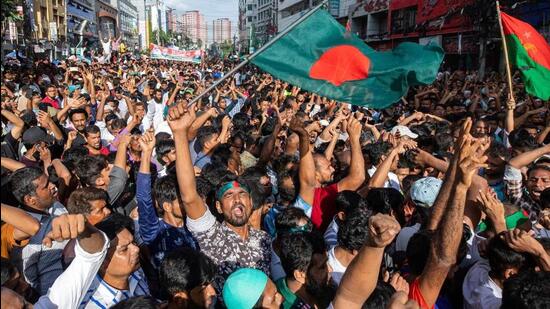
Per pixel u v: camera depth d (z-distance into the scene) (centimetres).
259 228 408
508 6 1809
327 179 463
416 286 271
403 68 377
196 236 340
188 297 273
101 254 245
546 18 1839
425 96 1241
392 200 388
